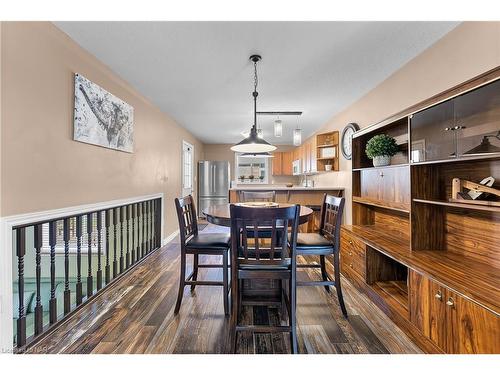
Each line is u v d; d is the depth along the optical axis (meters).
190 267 3.17
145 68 2.64
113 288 2.54
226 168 7.20
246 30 1.98
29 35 1.70
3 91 1.54
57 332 1.80
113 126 2.70
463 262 1.68
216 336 1.77
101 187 2.53
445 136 1.65
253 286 2.23
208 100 3.63
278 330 1.59
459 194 1.62
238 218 1.63
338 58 2.41
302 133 5.91
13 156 1.60
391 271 2.37
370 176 2.59
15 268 2.50
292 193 4.25
